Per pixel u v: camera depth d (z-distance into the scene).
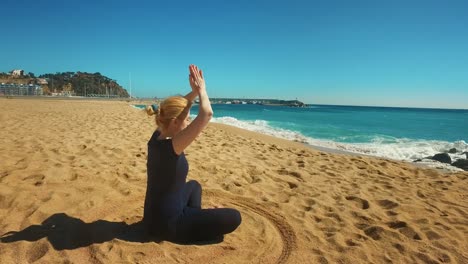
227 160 6.76
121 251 2.92
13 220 3.35
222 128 15.49
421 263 3.11
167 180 2.97
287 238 3.48
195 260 2.90
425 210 4.48
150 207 3.07
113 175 5.01
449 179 6.58
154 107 2.97
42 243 2.95
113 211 3.75
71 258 2.78
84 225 3.35
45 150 6.54
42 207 3.61
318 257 3.12
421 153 11.91
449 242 3.54
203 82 2.96
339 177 6.05
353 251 3.23
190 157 6.73
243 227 3.62
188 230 3.05
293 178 5.80
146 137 9.22
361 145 14.00
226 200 4.45
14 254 2.78
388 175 6.64
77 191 4.16
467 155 11.50
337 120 36.25
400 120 41.53
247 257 3.04
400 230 3.77
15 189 4.07
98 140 8.16
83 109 23.58
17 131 9.08
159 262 2.82
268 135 14.93
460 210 4.58
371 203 4.61
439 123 36.53
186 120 3.03
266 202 4.41
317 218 4.02
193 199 3.38
